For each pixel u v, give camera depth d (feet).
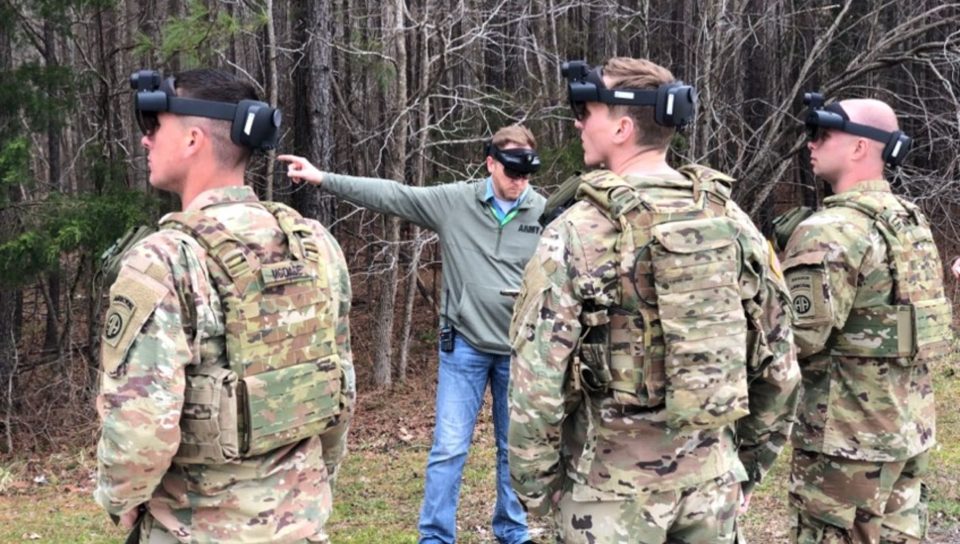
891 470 10.11
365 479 19.95
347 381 7.63
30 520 18.39
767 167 35.53
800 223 10.25
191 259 6.55
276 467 6.95
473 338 13.15
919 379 10.38
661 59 37.73
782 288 7.68
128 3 33.45
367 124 35.42
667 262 6.98
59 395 28.73
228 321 6.64
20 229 24.02
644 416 7.23
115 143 29.50
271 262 6.94
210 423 6.53
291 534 6.88
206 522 6.73
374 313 36.24
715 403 6.95
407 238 33.94
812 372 10.43
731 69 38.09
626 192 7.17
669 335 6.97
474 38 30.09
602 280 7.07
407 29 29.12
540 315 7.19
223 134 7.07
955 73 36.58
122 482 6.30
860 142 10.22
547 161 30.81
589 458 7.36
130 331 6.28
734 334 7.07
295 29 31.83
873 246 9.81
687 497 7.30
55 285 31.83
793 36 38.55
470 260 13.16
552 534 14.99
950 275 36.35
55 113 25.07
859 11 39.50
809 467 10.55
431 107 34.50
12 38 25.31
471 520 16.15
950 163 34.17
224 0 28.58
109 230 24.20
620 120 7.56
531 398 7.21
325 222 29.22
